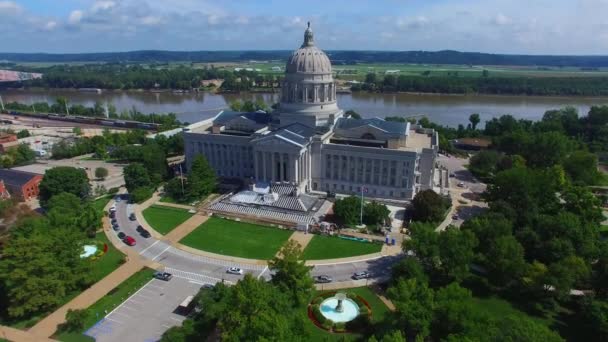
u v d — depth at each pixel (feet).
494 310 324.60
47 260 325.62
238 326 262.88
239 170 623.77
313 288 331.57
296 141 542.57
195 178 540.93
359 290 357.00
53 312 328.29
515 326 239.91
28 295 314.14
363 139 573.33
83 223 439.63
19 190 558.97
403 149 535.19
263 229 471.21
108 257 411.75
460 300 281.95
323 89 619.26
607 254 328.08
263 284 297.94
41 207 534.78
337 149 549.95
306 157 556.10
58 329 309.01
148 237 451.53
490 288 352.90
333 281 369.91
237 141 604.90
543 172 490.49
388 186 545.03
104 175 646.74
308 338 263.08
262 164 563.07
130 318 322.96
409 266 340.80
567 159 625.41
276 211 507.71
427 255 351.67
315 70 609.42
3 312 327.26
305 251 422.00
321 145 554.05
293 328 263.49
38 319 319.27
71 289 354.33
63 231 363.15
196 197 556.92
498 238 354.74
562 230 374.02
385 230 460.96
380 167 538.47
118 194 579.07
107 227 476.95
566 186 529.86
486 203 534.37
